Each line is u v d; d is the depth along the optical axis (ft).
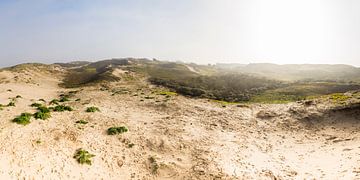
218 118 96.73
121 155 59.11
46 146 53.93
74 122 73.10
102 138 65.46
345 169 51.78
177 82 254.47
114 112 95.76
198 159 60.75
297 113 97.09
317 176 51.62
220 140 74.59
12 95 123.54
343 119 85.71
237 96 186.19
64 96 147.43
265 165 59.36
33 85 208.23
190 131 79.05
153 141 67.97
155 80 269.23
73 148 56.49
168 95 146.00
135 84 242.37
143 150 63.21
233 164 59.11
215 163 58.90
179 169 55.83
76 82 266.36
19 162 45.47
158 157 60.08
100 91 172.35
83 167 50.65
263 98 176.86
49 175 44.91
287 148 71.46
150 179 51.96
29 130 59.57
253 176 53.57
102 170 51.72
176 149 65.67
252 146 72.08
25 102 97.66
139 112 100.27
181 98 138.41
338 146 67.87
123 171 53.26
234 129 86.17
